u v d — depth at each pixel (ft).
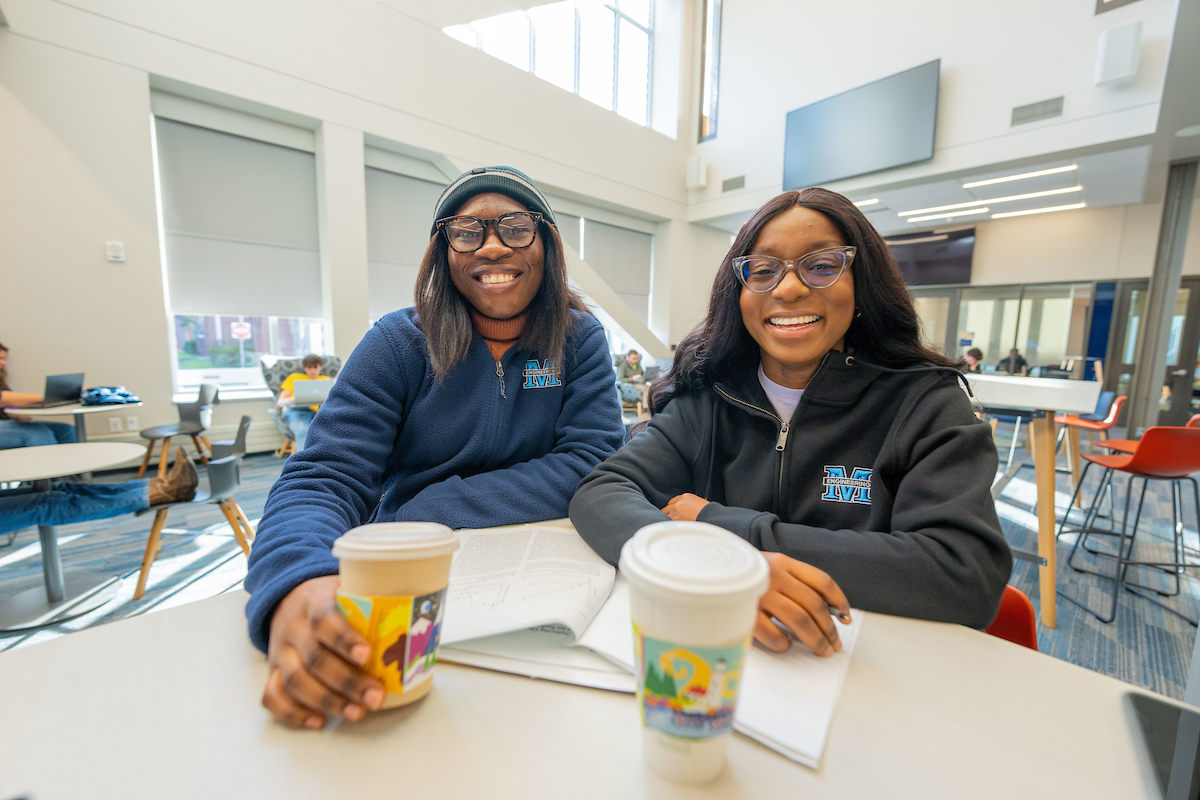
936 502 2.05
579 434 3.13
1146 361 16.65
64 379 10.23
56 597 6.19
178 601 6.35
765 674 1.39
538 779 1.04
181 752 1.09
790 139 20.15
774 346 2.61
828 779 1.05
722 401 3.02
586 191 21.24
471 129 17.33
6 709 1.19
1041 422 5.81
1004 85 15.24
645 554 1.00
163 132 12.44
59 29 10.61
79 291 11.23
